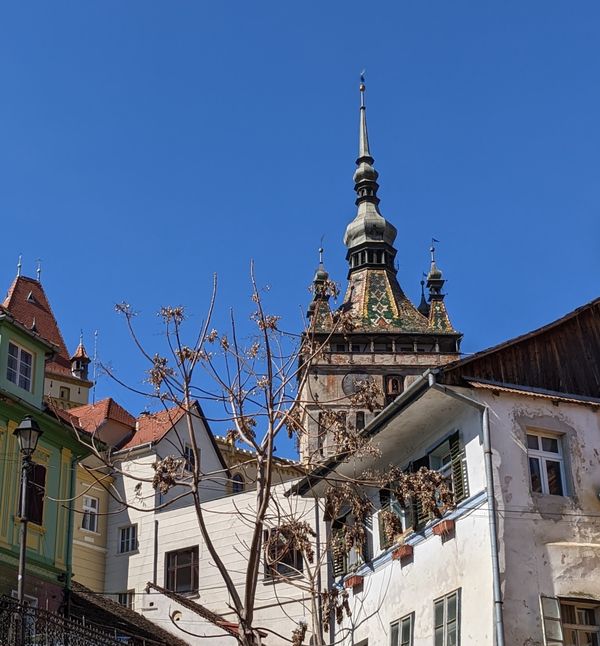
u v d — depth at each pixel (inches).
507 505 951.6
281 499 1558.8
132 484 2054.6
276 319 898.1
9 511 1159.6
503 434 986.1
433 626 1008.2
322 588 1406.3
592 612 933.8
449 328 4411.9
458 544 991.6
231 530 1846.7
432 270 4603.8
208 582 1838.1
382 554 1147.3
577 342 1089.4
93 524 2014.0
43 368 1262.3
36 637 941.2
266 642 1601.9
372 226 4975.4
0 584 1120.2
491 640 902.4
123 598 1946.4
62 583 1228.5
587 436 1021.8
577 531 961.5
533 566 928.9
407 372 4249.5
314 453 980.6
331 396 4165.8
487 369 1027.3
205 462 2215.8
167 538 1941.4
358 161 5177.2
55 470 1253.1
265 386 877.8
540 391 1037.2
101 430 2146.9
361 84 5285.4
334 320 948.6
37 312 3661.4
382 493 1174.3
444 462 1074.7
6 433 1179.9
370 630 1147.3
